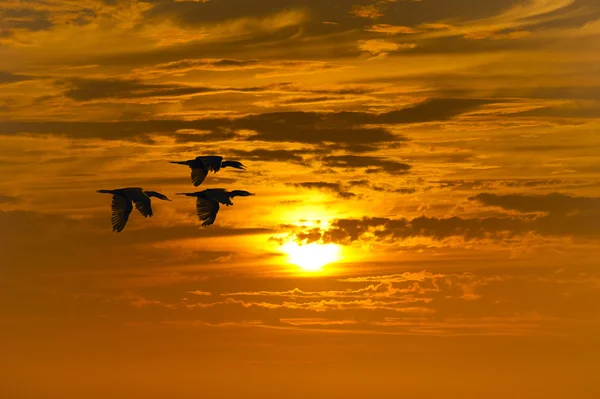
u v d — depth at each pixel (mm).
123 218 31031
